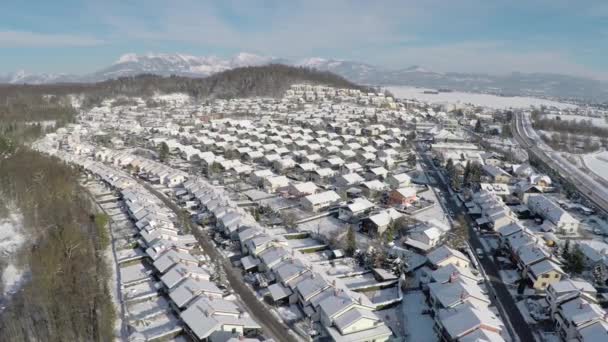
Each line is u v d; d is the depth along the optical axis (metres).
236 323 45.09
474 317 42.78
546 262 57.09
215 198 84.06
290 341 45.53
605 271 57.88
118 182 97.19
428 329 48.28
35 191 82.44
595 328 43.31
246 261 61.16
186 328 46.41
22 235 69.38
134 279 57.50
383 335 44.72
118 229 74.00
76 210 78.88
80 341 43.91
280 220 78.06
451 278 52.19
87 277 56.09
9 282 56.09
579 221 80.31
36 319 47.25
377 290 56.56
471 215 83.81
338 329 44.84
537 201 85.81
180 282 53.28
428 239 67.50
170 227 71.81
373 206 83.69
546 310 51.91
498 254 67.44
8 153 101.25
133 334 45.38
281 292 52.50
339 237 71.38
